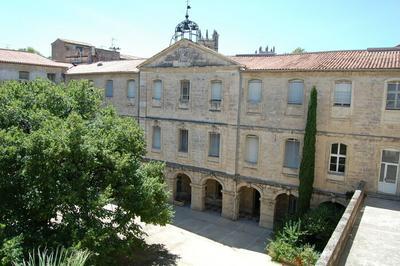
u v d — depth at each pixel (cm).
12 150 1512
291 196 2848
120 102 3581
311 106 2370
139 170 2000
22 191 1636
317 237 2180
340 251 1376
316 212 2280
